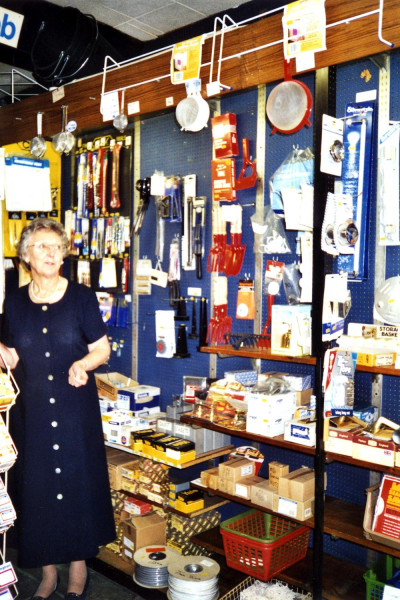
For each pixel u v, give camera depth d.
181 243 3.52
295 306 2.58
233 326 3.26
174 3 3.85
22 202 3.69
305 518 2.44
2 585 1.87
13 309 2.51
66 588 2.87
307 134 2.90
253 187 3.13
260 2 3.73
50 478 2.45
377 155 2.62
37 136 3.62
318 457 2.30
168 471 3.43
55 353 2.46
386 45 2.07
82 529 2.51
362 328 2.53
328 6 2.21
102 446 2.63
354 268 2.62
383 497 2.25
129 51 4.45
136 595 2.86
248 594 2.54
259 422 2.57
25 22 3.86
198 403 2.93
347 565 2.72
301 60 2.31
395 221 2.46
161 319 3.58
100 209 4.09
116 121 3.14
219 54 2.71
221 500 3.13
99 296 4.09
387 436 2.22
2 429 1.86
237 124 3.21
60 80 3.96
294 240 2.97
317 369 2.28
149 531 3.05
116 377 3.89
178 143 3.55
